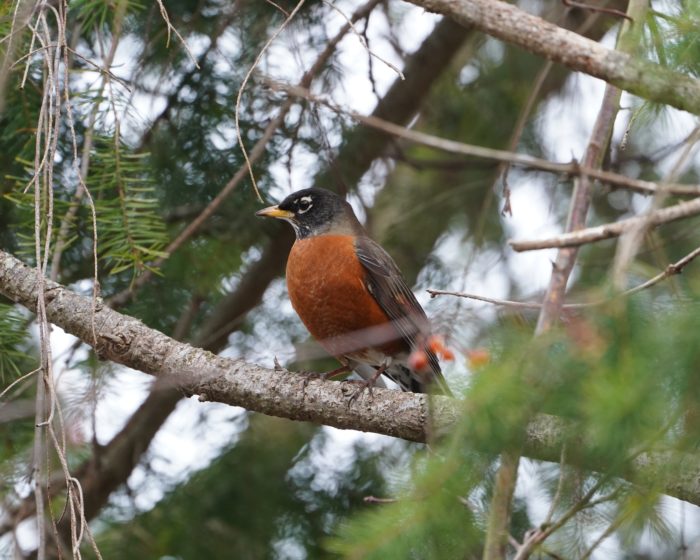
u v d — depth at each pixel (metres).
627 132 7.00
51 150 6.62
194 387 7.97
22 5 7.02
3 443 9.18
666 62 6.13
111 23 9.38
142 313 10.81
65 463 5.68
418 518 5.10
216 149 10.78
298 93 8.76
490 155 7.51
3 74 6.88
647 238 8.47
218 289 10.96
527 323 5.70
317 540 11.23
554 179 13.12
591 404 4.43
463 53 13.68
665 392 4.32
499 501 6.65
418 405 7.62
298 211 10.72
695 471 4.94
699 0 6.03
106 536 10.81
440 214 13.49
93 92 8.68
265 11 10.80
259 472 11.49
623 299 4.56
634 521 5.12
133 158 9.12
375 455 11.75
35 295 8.00
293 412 7.89
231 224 11.08
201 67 10.55
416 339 9.82
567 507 5.62
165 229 9.66
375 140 12.47
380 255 10.27
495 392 4.82
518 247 5.72
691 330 4.29
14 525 8.32
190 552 10.87
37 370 5.98
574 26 12.15
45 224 7.96
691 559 5.98
